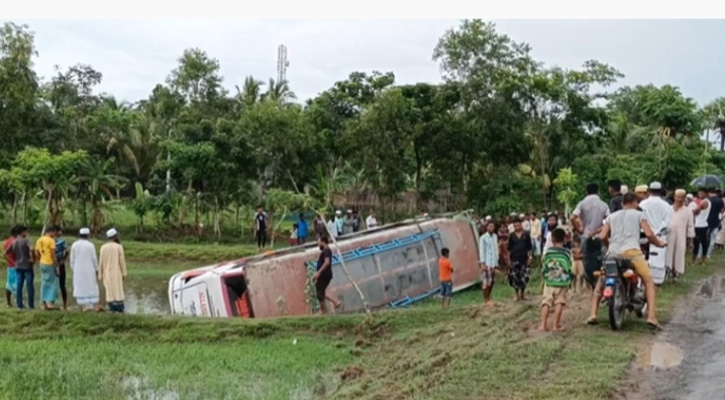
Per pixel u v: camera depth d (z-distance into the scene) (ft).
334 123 142.82
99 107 190.19
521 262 56.54
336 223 96.22
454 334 43.42
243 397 34.71
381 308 68.44
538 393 28.53
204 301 60.54
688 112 121.29
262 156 137.49
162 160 141.38
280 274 62.08
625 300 38.91
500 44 120.88
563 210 117.91
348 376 37.76
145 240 131.03
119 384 37.96
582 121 118.32
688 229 59.67
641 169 118.62
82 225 137.80
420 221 77.10
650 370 31.12
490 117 117.50
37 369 40.68
